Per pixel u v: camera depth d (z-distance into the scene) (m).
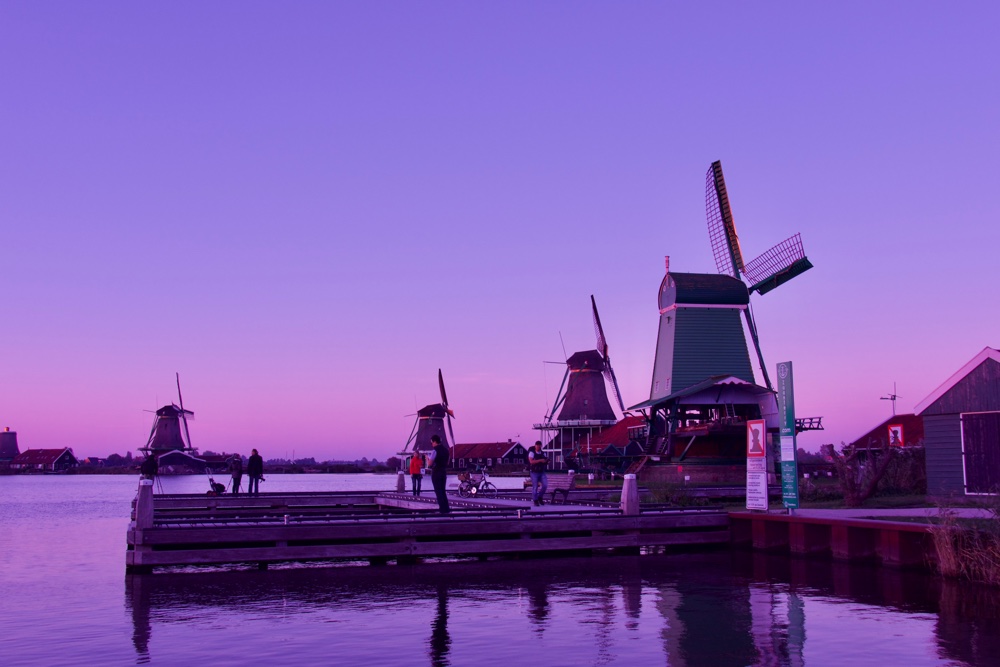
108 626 14.02
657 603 15.85
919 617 14.33
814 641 12.65
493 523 22.56
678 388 55.72
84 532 34.12
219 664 11.49
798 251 58.12
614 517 23.84
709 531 24.88
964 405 27.20
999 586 17.05
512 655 11.91
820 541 22.50
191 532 20.41
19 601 16.48
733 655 11.88
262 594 17.19
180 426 145.12
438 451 24.47
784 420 24.36
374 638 12.99
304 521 21.81
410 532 21.67
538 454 29.55
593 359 92.50
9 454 193.00
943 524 18.52
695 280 57.59
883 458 31.25
